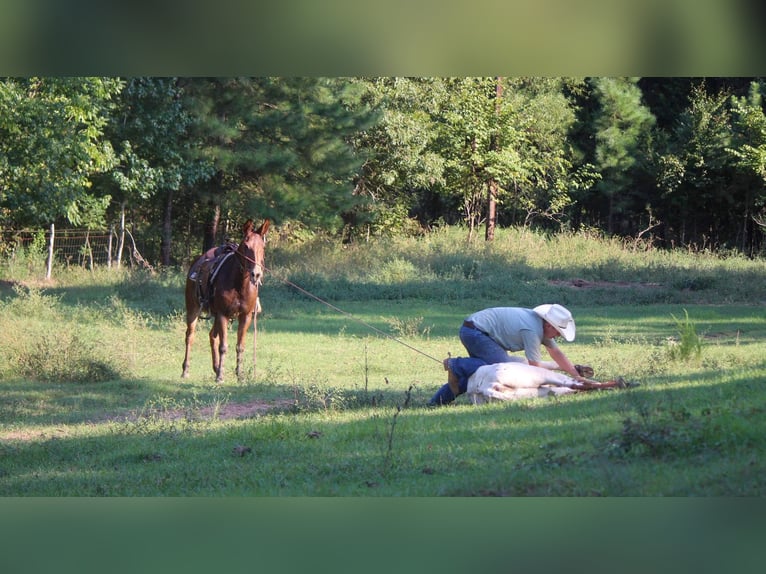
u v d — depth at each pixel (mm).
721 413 6648
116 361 13750
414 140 34844
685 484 5469
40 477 7473
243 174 31250
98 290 25094
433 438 7395
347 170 30625
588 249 32500
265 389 12000
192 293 13367
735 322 18406
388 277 26391
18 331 14695
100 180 29828
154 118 27094
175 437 8703
